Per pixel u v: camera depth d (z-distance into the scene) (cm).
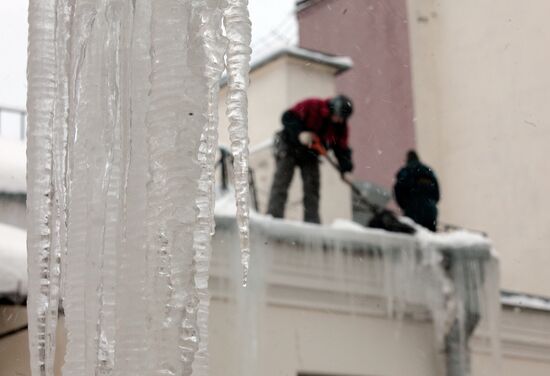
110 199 215
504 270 1228
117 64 221
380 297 790
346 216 1000
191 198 196
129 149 212
